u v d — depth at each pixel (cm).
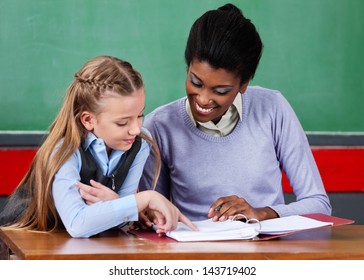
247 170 245
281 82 371
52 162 209
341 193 375
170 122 247
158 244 184
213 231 196
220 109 220
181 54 364
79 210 198
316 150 372
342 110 375
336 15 373
